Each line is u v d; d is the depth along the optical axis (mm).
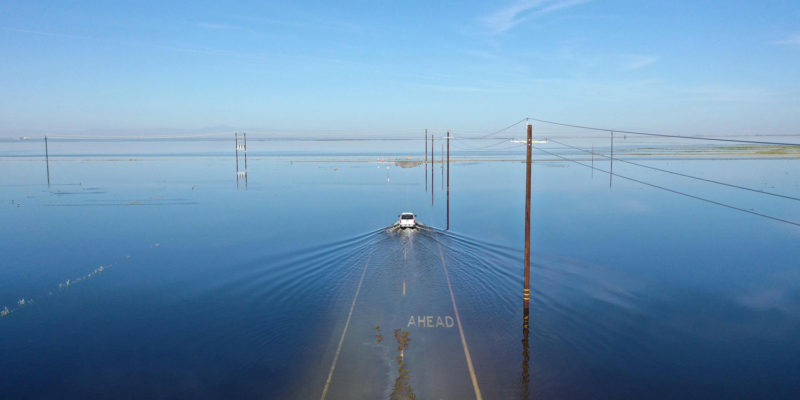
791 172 105062
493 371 19516
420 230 49906
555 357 20844
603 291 30234
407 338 22641
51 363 20531
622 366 20188
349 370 19562
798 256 39625
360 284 31141
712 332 23953
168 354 21266
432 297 28484
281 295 29188
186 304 27938
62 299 29219
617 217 59312
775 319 25734
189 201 74938
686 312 26703
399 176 123812
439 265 35812
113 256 40500
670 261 37938
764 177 95188
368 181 109750
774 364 20562
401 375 19141
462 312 26078
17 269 36594
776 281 32688
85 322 25312
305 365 20031
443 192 87188
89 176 122500
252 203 72625
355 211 64500
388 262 36719
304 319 25141
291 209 66500
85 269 36406
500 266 35719
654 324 24891
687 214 61469
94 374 19500
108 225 54875
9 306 28203
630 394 17969
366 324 24391
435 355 20859
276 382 18672
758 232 49938
